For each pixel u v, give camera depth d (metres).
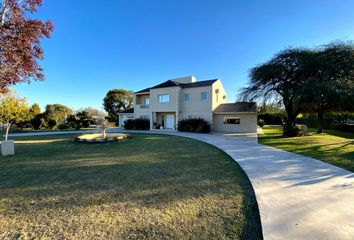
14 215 3.43
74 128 32.25
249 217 3.29
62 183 5.12
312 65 14.85
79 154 9.31
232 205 3.76
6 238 2.75
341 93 13.48
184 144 12.45
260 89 17.38
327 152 9.13
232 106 24.53
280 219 3.11
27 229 2.98
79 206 3.76
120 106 50.53
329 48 15.16
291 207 3.54
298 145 11.49
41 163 7.51
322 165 6.73
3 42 4.33
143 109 28.59
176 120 24.31
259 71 17.08
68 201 4.00
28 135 19.52
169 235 2.77
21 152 10.00
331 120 27.64
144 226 3.02
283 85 16.58
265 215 3.24
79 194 4.37
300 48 16.02
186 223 3.10
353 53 14.26
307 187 4.60
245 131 22.48
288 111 17.36
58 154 9.34
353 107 14.75
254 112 21.16
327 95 13.38
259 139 14.94
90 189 4.67
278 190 4.42
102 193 4.41
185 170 6.34
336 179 5.19
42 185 4.98
